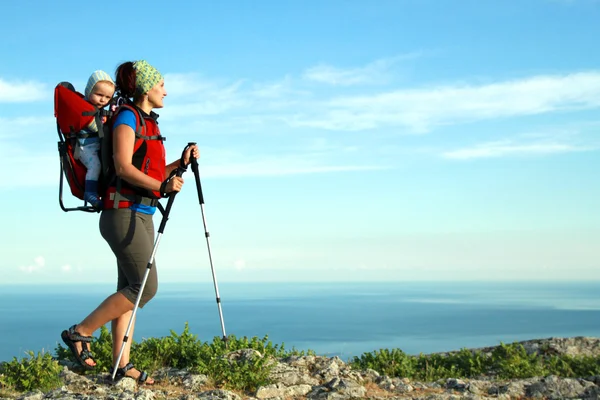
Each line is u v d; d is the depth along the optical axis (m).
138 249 5.69
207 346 7.11
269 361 6.88
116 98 5.80
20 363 6.20
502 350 9.02
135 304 5.77
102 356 6.53
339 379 6.47
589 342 9.43
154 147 5.73
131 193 5.63
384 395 6.32
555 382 6.80
